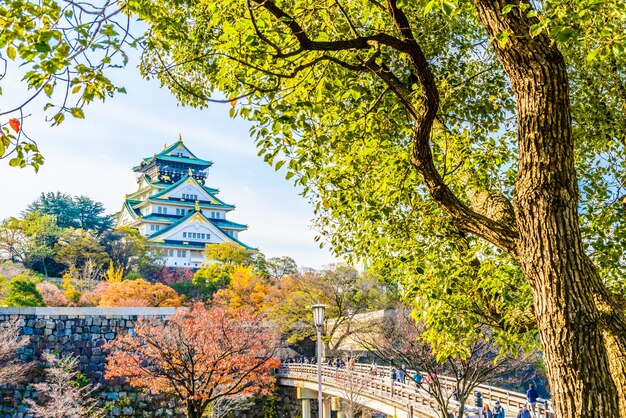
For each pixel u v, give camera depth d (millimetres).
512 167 9070
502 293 7785
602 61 8508
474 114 8805
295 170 6535
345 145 7301
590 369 4617
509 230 5449
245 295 56500
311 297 45438
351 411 30156
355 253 9508
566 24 4613
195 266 97812
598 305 4969
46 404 38000
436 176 5711
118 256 79562
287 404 44031
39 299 53219
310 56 6129
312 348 50375
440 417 18984
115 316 42625
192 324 28375
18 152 5059
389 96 7840
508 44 4879
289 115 5723
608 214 8680
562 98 4836
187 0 9000
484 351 17391
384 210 7598
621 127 8688
